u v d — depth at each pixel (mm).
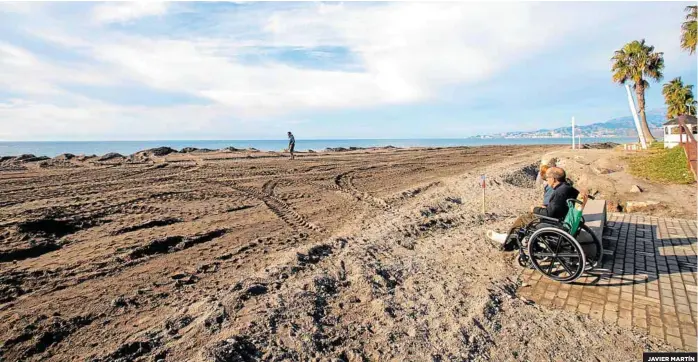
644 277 5301
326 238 8039
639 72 30953
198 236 7961
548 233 5301
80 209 9922
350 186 14781
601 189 12445
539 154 29328
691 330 3988
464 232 7723
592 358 3600
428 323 4188
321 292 4855
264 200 11945
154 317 4582
